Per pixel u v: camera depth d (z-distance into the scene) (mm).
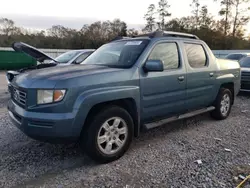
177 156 3494
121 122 3367
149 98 3688
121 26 52375
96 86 3053
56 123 2807
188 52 4469
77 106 2877
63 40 46281
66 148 3721
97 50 4625
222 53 26297
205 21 49594
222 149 3752
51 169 3094
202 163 3273
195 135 4391
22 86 3053
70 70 3322
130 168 3137
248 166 3193
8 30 45531
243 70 8414
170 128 4781
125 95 3311
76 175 2955
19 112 3057
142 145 3893
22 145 3824
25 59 19844
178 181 2830
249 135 4430
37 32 46719
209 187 2709
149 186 2729
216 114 5301
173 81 4016
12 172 3000
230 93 5602
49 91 2840
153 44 3865
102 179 2867
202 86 4688
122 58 3826
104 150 3217
